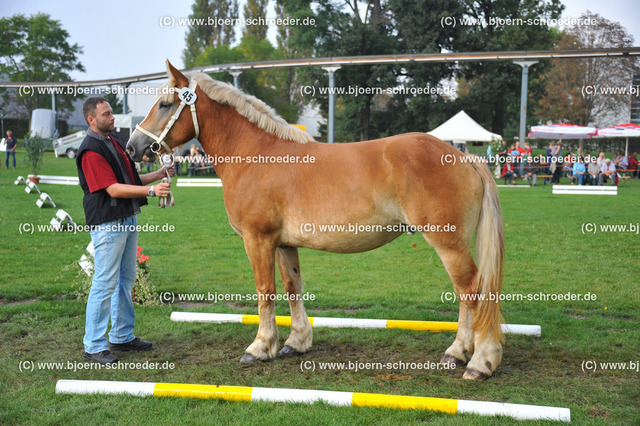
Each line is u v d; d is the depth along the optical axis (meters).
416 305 5.12
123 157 3.95
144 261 5.31
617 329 4.31
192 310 5.00
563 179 20.39
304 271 6.58
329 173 3.46
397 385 3.32
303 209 3.51
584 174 17.53
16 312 4.80
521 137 19.72
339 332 4.39
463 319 3.61
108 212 3.67
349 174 3.41
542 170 20.30
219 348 4.06
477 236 3.37
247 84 39.50
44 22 40.53
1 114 39.62
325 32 29.88
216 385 3.35
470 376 3.35
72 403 3.07
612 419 2.80
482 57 19.17
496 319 3.32
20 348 3.99
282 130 3.70
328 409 2.96
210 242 8.45
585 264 6.71
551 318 4.64
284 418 2.87
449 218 3.26
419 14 26.19
